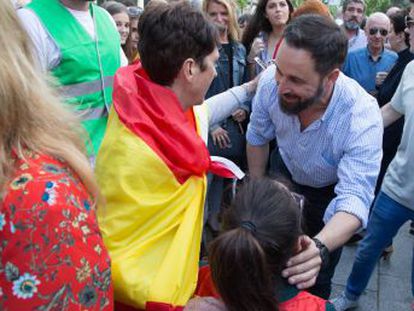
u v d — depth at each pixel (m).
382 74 4.16
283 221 1.12
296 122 1.89
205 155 1.41
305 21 1.62
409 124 2.53
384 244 2.76
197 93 1.49
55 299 0.79
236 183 1.55
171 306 1.25
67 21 2.06
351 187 1.74
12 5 0.85
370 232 2.78
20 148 0.83
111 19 2.30
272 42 3.78
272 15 3.70
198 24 1.41
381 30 4.68
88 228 0.84
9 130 0.83
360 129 1.79
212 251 1.13
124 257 1.29
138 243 1.31
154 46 1.42
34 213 0.78
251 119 2.15
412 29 2.95
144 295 1.26
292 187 1.82
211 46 1.45
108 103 2.19
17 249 0.77
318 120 1.83
